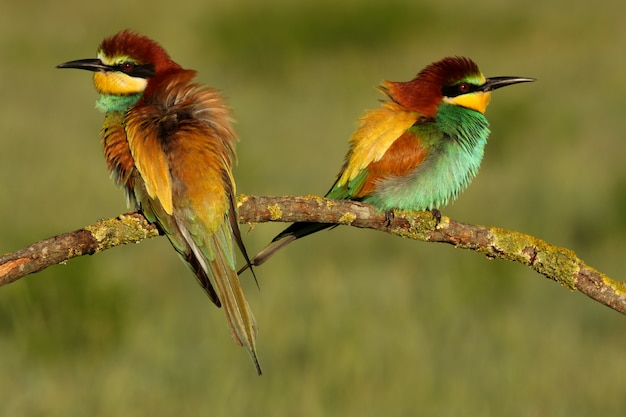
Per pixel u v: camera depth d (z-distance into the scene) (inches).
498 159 781.9
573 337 485.4
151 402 434.0
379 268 572.7
